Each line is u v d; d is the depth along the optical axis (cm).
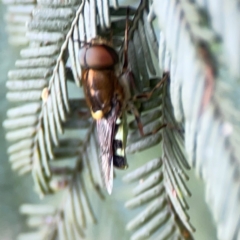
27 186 8
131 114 7
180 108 5
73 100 7
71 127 7
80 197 7
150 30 6
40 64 6
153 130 6
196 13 5
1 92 8
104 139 7
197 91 5
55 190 7
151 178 6
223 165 5
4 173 8
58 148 7
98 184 7
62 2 6
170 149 6
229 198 5
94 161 7
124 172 8
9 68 8
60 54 6
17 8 7
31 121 7
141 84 6
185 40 5
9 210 8
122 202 8
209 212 7
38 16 6
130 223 6
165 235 6
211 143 5
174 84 5
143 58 6
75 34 6
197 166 5
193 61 5
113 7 6
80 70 6
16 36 7
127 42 6
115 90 7
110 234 8
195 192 8
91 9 6
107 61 6
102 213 8
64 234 7
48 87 6
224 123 5
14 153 7
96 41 6
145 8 6
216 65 5
